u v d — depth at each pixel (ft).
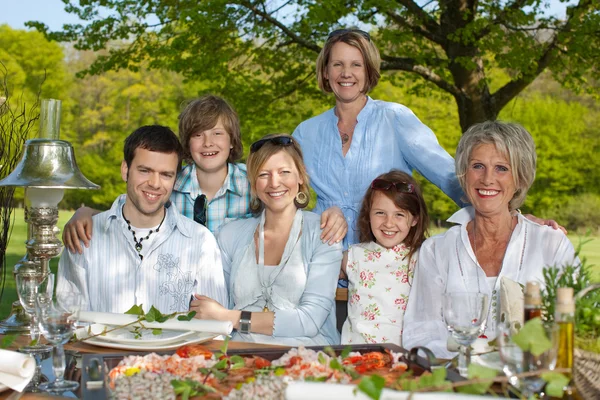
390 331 9.22
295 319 8.76
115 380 5.20
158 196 8.95
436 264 8.46
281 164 9.26
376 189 9.37
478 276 8.23
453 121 63.16
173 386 5.01
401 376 5.15
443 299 5.94
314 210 11.65
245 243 9.59
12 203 9.19
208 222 10.77
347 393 4.56
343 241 11.19
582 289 5.38
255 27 27.94
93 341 6.98
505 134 7.97
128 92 77.51
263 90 31.07
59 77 76.69
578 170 70.13
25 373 5.39
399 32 26.32
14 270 7.70
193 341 7.00
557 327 4.89
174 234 9.30
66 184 7.66
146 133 8.91
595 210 68.33
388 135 11.08
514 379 4.93
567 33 26.68
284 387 4.80
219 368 5.63
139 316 7.08
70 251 9.14
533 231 8.20
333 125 11.33
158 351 6.51
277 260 9.43
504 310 6.50
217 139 10.50
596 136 70.28
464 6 29.37
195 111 10.48
